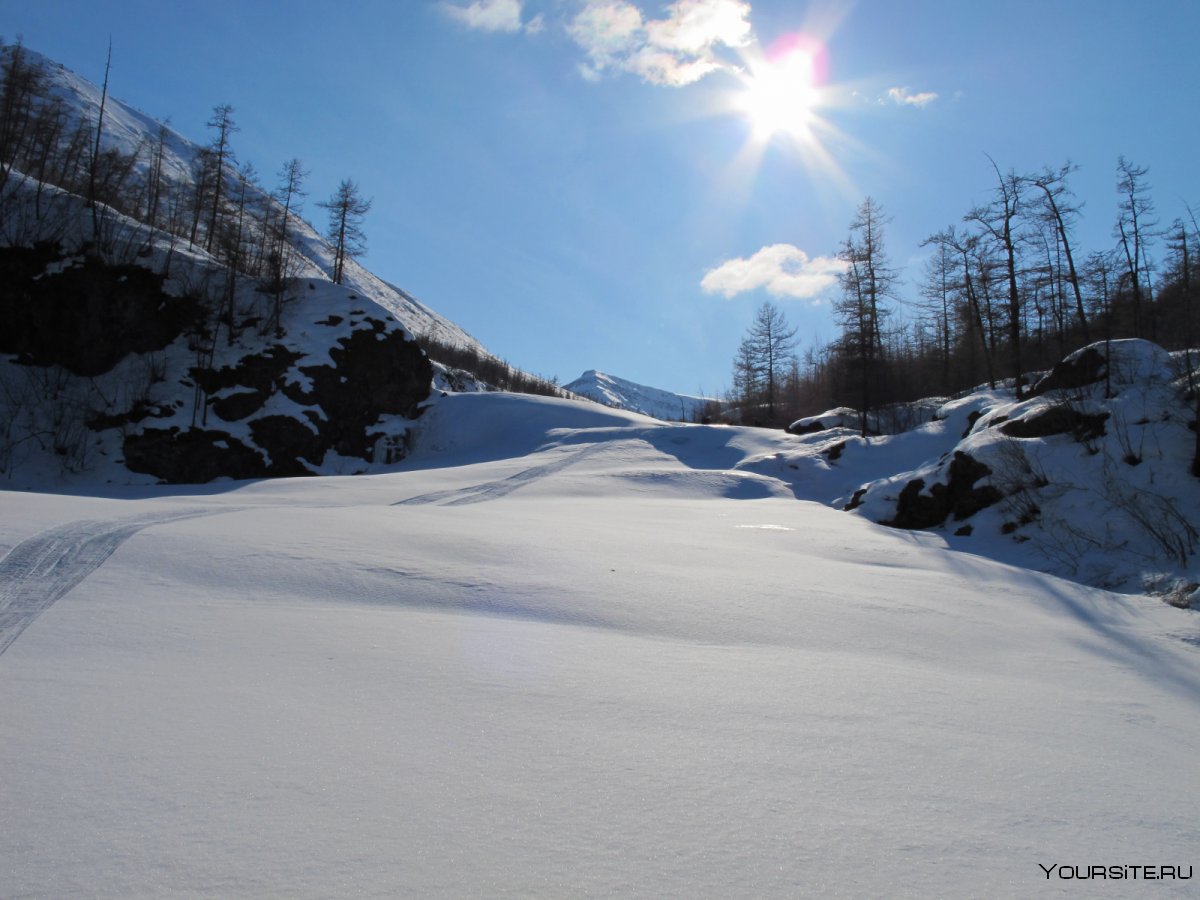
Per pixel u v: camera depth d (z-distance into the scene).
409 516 12.08
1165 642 8.23
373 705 4.02
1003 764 3.85
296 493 22.44
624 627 6.50
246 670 4.49
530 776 3.23
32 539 7.42
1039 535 15.60
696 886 2.45
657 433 38.81
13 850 2.40
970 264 40.69
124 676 4.21
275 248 42.44
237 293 38.56
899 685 5.27
